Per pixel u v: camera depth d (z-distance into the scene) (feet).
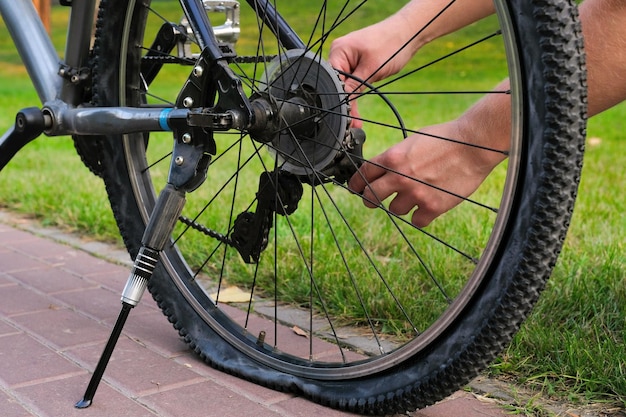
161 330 4.47
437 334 3.45
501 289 3.30
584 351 3.92
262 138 3.73
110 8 4.11
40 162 8.87
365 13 16.16
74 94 4.27
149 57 4.45
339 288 4.83
